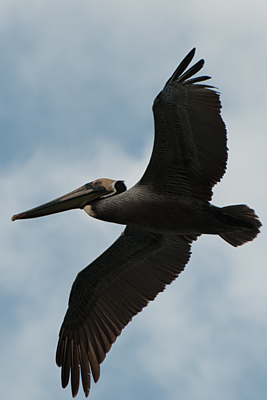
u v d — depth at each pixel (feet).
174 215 43.45
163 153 42.29
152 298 46.39
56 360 45.60
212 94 40.22
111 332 45.75
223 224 43.24
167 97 40.47
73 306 46.44
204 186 43.06
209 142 41.39
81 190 46.85
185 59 40.01
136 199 43.62
